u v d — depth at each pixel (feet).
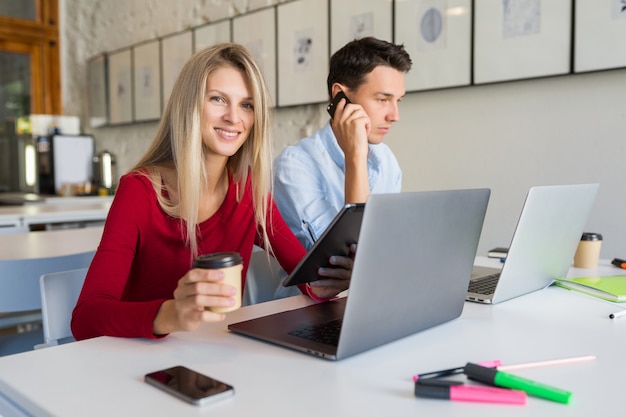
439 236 2.77
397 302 2.66
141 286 3.96
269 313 3.35
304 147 5.65
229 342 2.80
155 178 3.84
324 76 9.98
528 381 2.15
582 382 2.26
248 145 4.11
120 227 3.53
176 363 2.50
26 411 2.16
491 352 2.64
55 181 14.56
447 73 8.29
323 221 5.38
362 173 5.10
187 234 3.86
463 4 8.04
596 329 3.02
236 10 11.80
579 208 3.92
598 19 6.81
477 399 2.07
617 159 6.89
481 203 3.00
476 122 8.17
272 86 10.96
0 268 4.76
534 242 3.57
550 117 7.43
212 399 2.06
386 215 2.38
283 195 5.50
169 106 3.91
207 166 4.01
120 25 15.15
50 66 17.07
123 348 2.71
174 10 13.39
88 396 2.13
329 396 2.13
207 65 3.68
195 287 2.50
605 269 4.77
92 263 3.34
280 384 2.25
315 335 2.79
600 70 6.84
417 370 2.41
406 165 9.07
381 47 5.43
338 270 3.40
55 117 15.69
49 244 6.79
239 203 4.28
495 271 4.56
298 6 10.32
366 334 2.56
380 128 5.57
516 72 7.57
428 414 1.96
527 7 7.41
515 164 7.80
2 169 16.48
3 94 16.30
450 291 3.03
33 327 9.44
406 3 8.70
